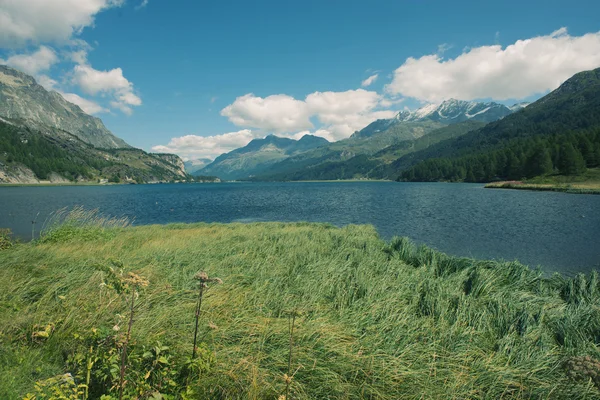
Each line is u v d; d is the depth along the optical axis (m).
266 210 46.16
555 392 4.00
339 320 5.62
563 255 16.56
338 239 14.12
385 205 50.31
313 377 4.05
